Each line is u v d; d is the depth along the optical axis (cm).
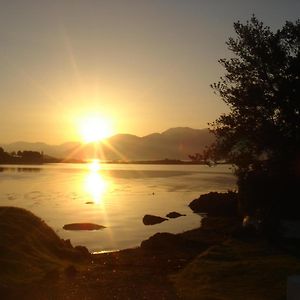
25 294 1446
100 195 8431
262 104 3148
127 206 6600
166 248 2742
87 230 4278
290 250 2141
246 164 3334
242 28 3322
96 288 1554
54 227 4428
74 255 2416
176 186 10975
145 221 4856
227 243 2384
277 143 3047
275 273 1641
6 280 1609
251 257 1989
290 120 3056
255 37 3281
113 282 1667
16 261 1889
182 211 5831
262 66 3219
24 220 2558
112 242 3603
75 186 10812
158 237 2939
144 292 1493
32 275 1762
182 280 1694
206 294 1443
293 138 3038
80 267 2070
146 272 1916
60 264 2064
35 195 8131
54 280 1689
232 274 1688
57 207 6350
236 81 3328
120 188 10331
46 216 5344
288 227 2580
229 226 3381
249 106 3225
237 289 1488
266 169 3192
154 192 9188
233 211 5062
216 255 2058
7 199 7306
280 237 2486
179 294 1461
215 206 5575
